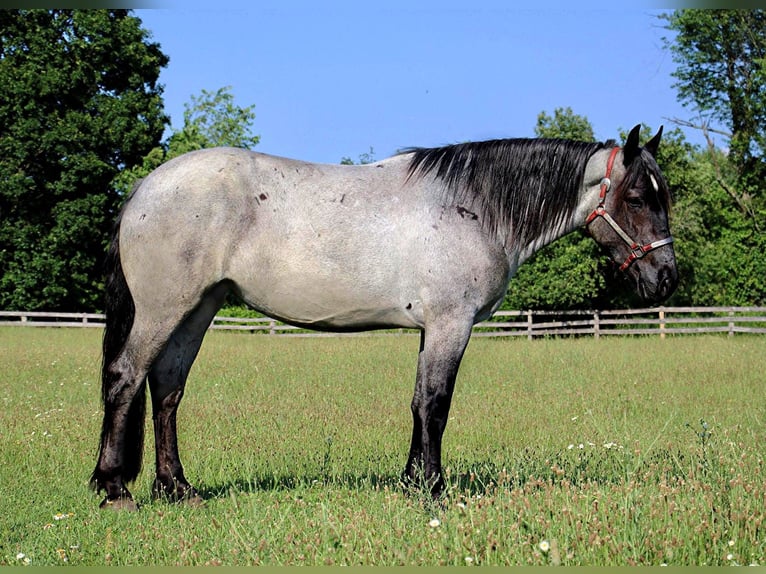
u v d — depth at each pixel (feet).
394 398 40.50
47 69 119.03
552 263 102.63
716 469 19.53
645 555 14.58
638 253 19.83
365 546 15.35
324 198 18.69
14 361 56.90
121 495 18.67
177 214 18.35
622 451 23.27
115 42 125.29
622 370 53.57
